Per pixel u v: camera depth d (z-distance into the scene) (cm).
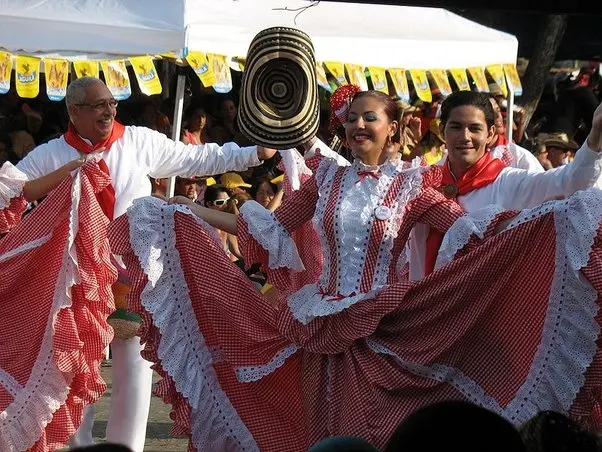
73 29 1045
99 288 635
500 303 539
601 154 547
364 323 538
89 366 638
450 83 1312
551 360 530
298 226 572
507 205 584
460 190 590
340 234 552
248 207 572
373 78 1164
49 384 632
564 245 526
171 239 575
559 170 567
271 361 567
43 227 634
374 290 541
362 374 542
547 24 1587
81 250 631
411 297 539
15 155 1246
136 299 574
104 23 1048
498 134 643
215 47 1088
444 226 550
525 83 1611
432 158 1242
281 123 581
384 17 1190
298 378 569
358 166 561
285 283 571
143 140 704
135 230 573
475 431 305
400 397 539
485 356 542
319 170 566
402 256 574
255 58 580
